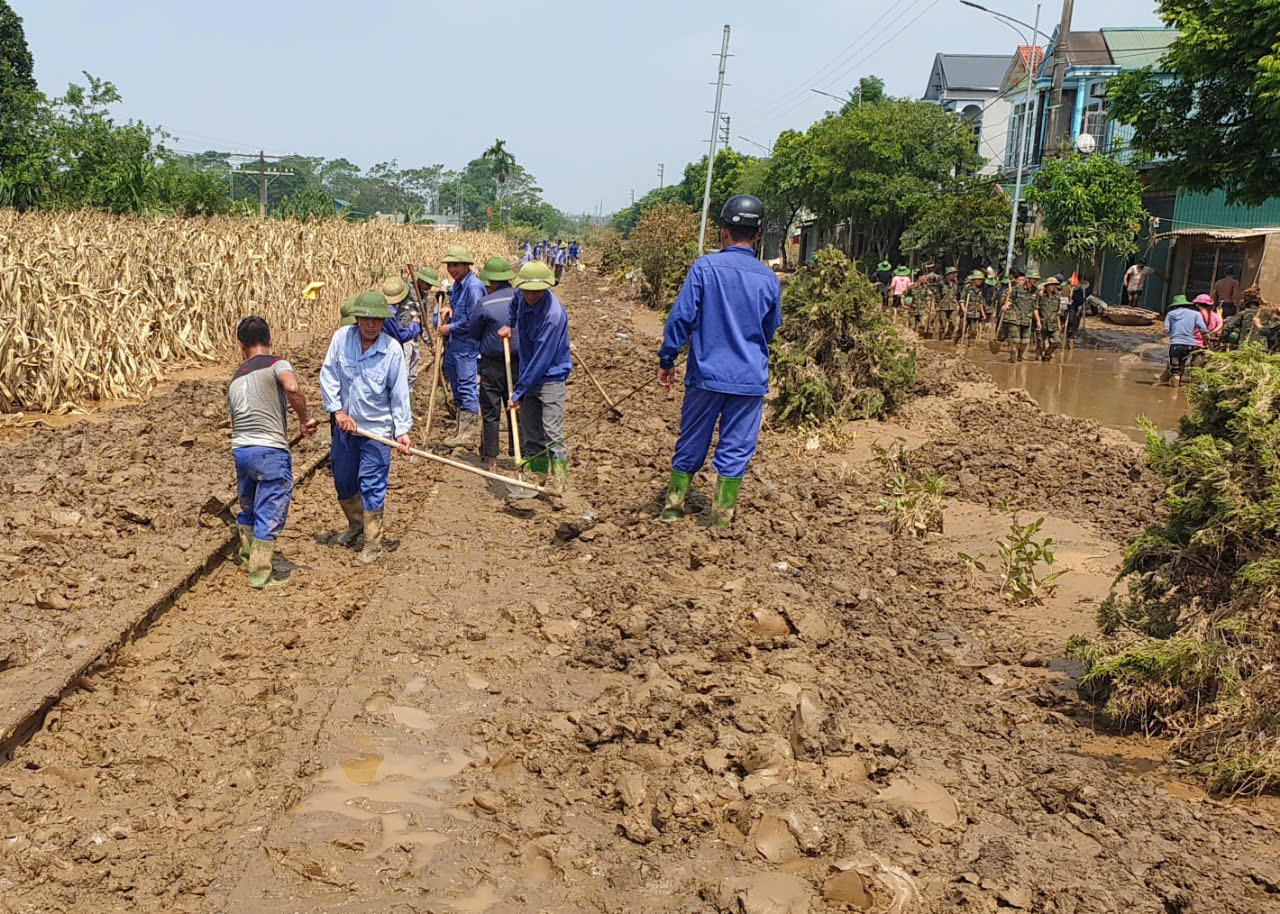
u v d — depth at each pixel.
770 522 8.09
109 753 4.62
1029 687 5.60
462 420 10.73
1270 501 4.92
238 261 18.31
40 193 36.25
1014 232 30.27
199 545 7.17
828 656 5.79
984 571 7.59
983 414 13.03
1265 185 20.42
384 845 4.04
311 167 144.12
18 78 48.78
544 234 111.06
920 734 4.98
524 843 4.05
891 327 13.03
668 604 6.21
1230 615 5.01
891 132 41.38
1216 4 19.48
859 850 3.91
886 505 8.83
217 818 4.17
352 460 7.48
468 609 6.43
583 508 8.79
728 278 7.55
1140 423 5.76
